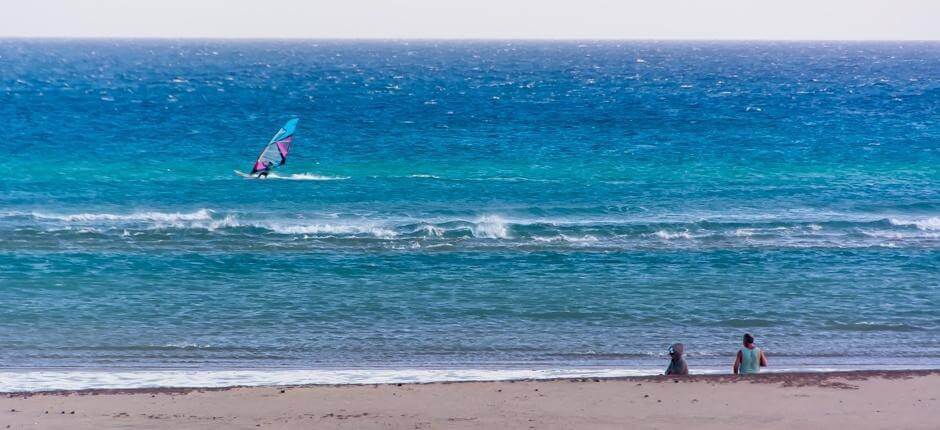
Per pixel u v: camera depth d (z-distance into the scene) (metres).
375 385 63.75
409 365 75.38
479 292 98.81
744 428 55.09
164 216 138.00
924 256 116.12
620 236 127.56
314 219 140.25
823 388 62.22
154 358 76.81
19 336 82.12
